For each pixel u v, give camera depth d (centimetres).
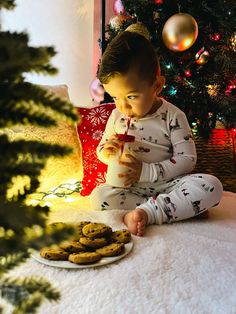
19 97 24
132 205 130
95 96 190
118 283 79
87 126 144
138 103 123
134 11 177
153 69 122
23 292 24
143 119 133
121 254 90
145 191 132
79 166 135
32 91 25
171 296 75
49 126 25
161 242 99
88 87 221
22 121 24
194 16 175
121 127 137
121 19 183
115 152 126
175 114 132
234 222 120
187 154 129
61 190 138
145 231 109
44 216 23
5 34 23
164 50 174
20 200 26
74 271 83
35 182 28
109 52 120
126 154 126
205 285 80
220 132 184
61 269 84
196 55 173
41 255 87
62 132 129
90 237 94
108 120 142
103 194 129
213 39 177
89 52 218
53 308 69
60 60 211
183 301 74
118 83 119
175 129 131
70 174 131
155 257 90
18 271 82
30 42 24
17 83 25
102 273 83
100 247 92
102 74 119
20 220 21
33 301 24
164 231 109
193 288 79
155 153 132
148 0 174
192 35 158
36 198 130
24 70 24
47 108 25
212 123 186
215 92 180
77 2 209
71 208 124
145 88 121
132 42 120
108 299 73
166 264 88
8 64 22
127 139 126
